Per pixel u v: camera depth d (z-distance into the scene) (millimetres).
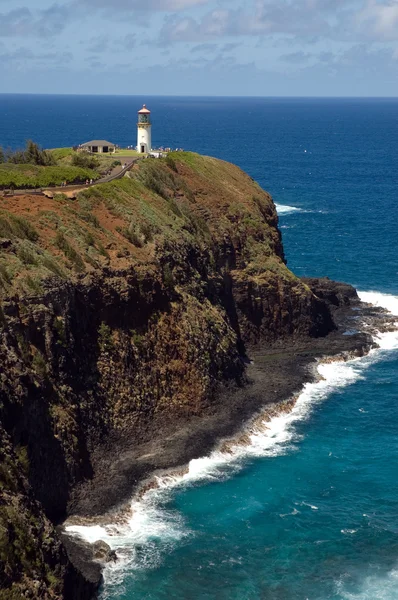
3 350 47875
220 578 45438
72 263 59062
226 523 50469
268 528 50188
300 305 82375
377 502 53344
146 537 48594
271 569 46375
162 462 56156
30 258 55844
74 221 65375
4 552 38750
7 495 41469
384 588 44875
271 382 70938
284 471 56906
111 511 50406
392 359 79125
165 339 63875
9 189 70500
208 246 78375
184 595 43969
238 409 64938
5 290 51344
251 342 79938
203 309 70000
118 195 73750
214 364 66938
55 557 41750
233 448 59562
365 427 64125
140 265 64062
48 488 49219
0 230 57312
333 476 56469
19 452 46219
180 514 51094
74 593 42062
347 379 73750
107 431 56688
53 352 53250
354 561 47250
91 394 56562
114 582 44500
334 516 51625
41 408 50000
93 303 58969
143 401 60281
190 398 63500
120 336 60656
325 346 80938
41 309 52844
